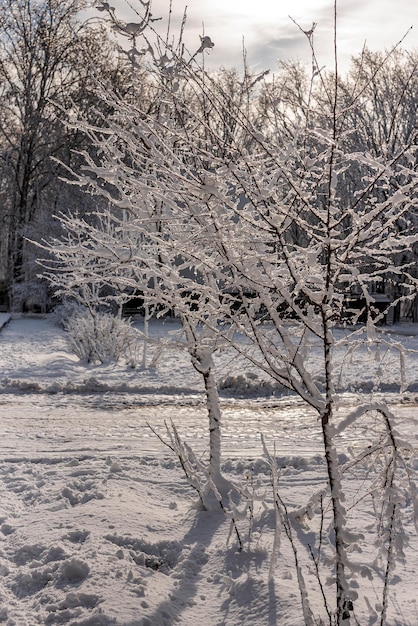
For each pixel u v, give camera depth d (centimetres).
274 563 497
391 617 437
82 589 484
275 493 504
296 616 442
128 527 594
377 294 3581
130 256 494
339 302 439
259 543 553
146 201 550
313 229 405
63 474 791
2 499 709
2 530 620
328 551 552
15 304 4062
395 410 1242
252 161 432
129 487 727
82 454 905
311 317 474
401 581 498
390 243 404
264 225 410
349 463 423
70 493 699
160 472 803
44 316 3897
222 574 521
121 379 1633
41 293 3844
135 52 529
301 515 602
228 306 466
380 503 521
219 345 551
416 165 466
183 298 496
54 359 1934
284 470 803
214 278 568
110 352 1894
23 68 4059
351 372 1655
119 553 541
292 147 432
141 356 1991
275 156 392
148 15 534
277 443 988
